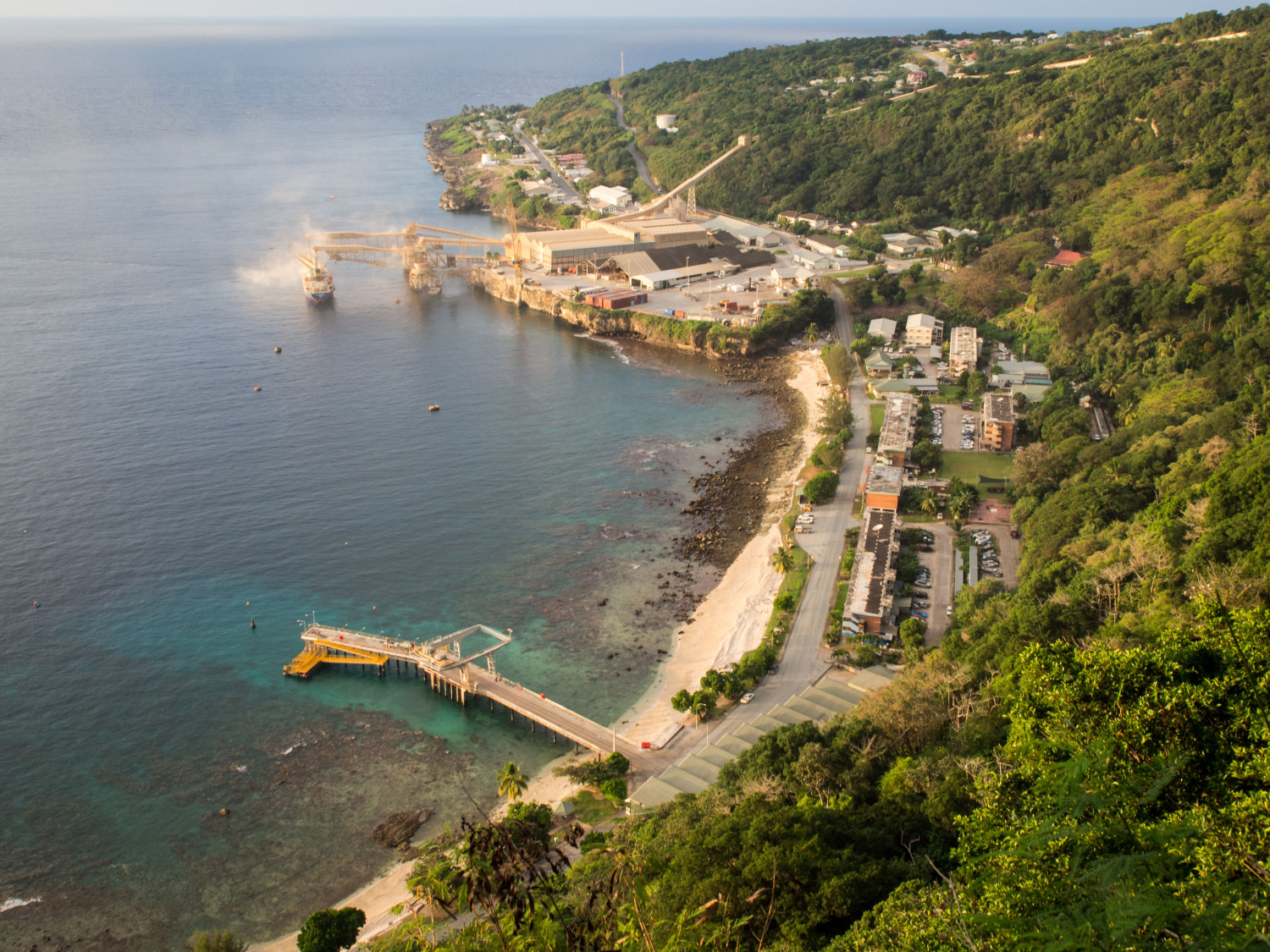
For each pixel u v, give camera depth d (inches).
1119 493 7140.8
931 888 2942.9
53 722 6131.9
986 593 6683.1
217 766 5826.8
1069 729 2935.5
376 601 7480.3
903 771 4293.8
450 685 6555.1
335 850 5226.4
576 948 1445.6
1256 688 2839.6
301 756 5925.2
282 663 6766.7
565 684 6540.4
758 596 7337.6
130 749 5940.0
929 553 7618.1
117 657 6761.8
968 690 5128.0
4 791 5580.7
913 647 6309.1
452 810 5506.9
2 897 4931.1
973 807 3818.9
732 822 3777.1
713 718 6013.8
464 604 7450.8
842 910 3184.1
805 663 6456.7
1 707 6230.3
